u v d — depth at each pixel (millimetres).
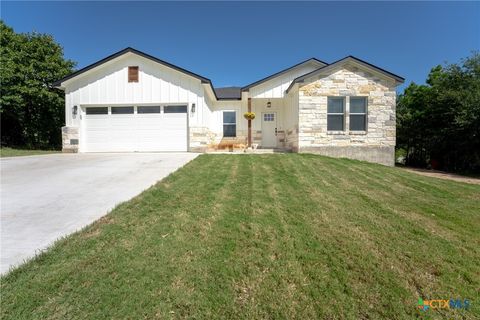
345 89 10914
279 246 2971
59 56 19562
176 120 11945
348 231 3418
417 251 2943
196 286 2275
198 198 4609
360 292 2250
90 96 11984
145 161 8531
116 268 2494
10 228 3389
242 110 14375
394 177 7191
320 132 10961
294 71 13516
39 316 1912
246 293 2213
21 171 6922
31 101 17359
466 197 5438
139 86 11883
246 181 5895
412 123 15734
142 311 1983
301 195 4969
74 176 6320
